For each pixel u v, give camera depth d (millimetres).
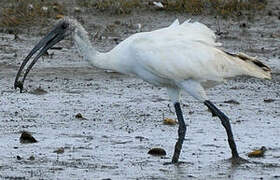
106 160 12734
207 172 12125
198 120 15812
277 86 19094
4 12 24344
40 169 12039
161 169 12266
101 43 22406
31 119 15547
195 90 13242
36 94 17703
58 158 12781
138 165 12461
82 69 20125
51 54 21109
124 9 24797
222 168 12398
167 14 24797
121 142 14016
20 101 17031
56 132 14609
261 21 24406
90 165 12367
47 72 19750
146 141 14141
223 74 13328
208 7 25266
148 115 16141
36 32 23031
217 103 17281
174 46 13281
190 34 13547
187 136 14547
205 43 13445
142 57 13289
